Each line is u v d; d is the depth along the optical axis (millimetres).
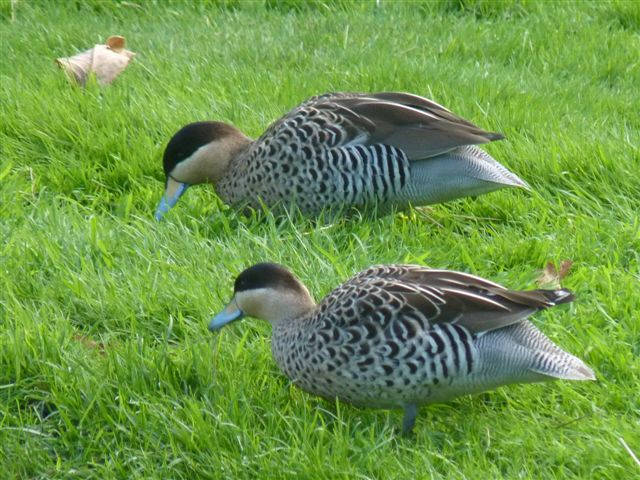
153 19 16375
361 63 14688
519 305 8070
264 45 15344
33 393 8594
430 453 7871
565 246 10672
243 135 11742
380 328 8031
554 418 8367
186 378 8695
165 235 10602
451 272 8477
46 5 16656
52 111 12844
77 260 10125
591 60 15547
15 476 7906
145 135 12539
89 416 8359
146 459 7914
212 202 11828
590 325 9289
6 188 11367
